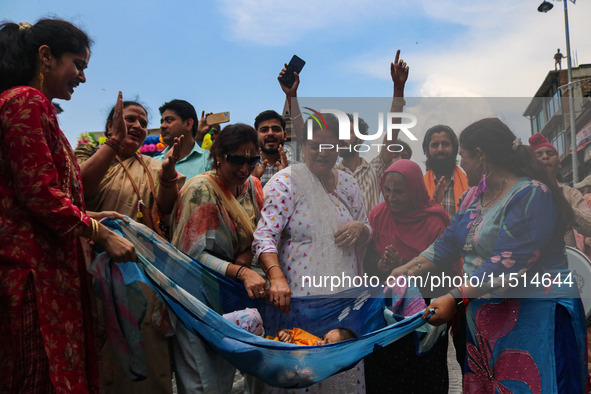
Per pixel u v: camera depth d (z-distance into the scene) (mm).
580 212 2783
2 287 2334
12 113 2355
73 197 2635
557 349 2838
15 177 2357
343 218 3002
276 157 4836
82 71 2707
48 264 2441
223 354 2854
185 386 3059
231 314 3023
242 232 3246
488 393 2986
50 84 2609
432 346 3191
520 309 2914
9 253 2350
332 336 2984
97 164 3068
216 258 3100
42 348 2402
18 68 2518
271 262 2945
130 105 3420
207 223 3098
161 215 3311
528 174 2814
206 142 5051
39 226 2441
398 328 2861
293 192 3059
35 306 2393
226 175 3213
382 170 2957
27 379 2354
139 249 2994
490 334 2969
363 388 3168
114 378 3051
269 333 3074
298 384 2830
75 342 2471
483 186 2855
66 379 2391
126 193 3260
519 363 2889
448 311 2857
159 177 3203
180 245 3094
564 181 2797
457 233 2896
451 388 4340
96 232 2592
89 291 2678
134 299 2986
